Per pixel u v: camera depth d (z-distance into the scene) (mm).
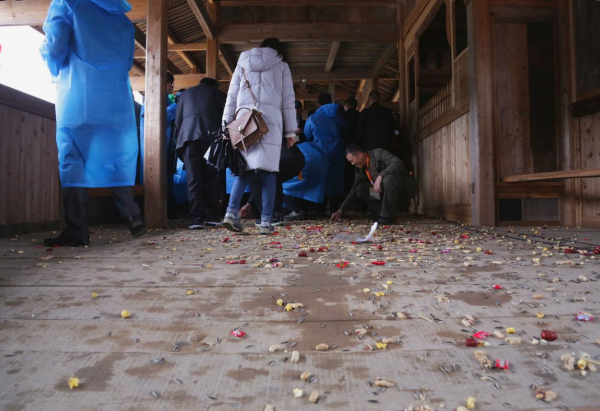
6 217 3627
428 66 7191
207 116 4484
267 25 8125
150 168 4676
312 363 1138
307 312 1502
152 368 1112
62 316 1462
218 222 4910
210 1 8031
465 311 1499
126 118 3012
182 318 1451
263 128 3359
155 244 3113
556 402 948
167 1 4859
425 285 1813
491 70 4770
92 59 2846
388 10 8234
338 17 8188
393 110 10164
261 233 3836
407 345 1239
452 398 974
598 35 4352
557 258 2398
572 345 1222
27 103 3875
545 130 4848
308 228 4500
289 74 3715
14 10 5527
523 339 1268
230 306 1566
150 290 1751
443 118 6004
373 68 10688
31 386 1025
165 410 938
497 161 4785
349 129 7258
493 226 4699
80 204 2955
